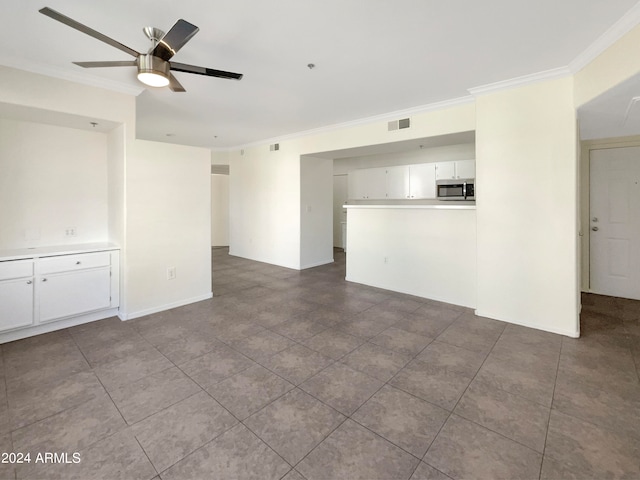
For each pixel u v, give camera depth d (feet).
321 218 20.95
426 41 7.89
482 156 11.07
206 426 5.90
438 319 11.31
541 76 9.67
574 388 7.07
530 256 10.37
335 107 13.28
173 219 12.43
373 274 15.83
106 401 6.63
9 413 6.23
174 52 6.72
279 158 20.11
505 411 6.31
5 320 9.20
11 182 10.54
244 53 8.52
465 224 12.66
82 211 12.01
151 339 9.68
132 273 11.35
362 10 6.61
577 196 9.79
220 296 14.14
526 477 4.78
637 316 11.49
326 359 8.45
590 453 5.23
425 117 13.26
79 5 6.33
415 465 5.02
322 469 4.94
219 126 16.70
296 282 16.62
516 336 9.82
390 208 14.97
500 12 6.69
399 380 7.45
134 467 4.97
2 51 8.21
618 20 6.95
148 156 11.57
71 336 9.84
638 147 13.12
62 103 9.53
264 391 7.01
